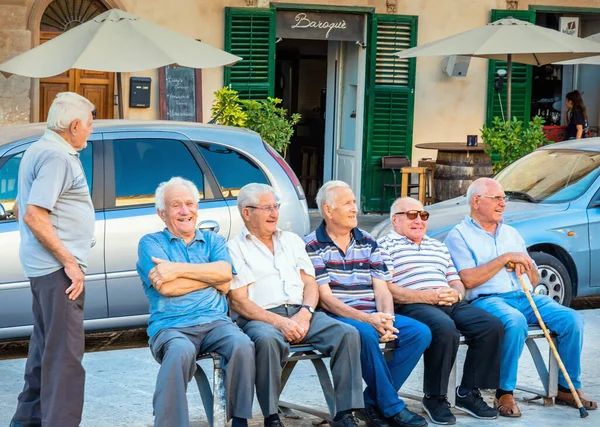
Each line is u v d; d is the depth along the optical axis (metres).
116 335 9.34
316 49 16.95
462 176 13.91
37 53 10.53
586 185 10.00
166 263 5.97
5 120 13.42
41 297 5.81
